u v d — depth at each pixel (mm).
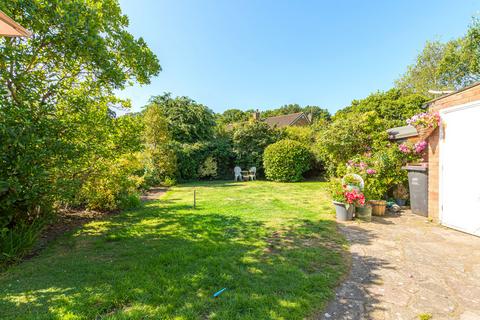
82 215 5559
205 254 3307
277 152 13625
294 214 5820
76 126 4000
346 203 5199
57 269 2840
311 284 2545
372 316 2062
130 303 2174
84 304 2127
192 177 14852
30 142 3105
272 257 3254
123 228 4586
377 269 2977
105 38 4281
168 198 8172
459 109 4562
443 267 3043
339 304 2236
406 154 6691
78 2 3506
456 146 4652
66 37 3559
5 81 3463
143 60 4867
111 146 5023
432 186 5250
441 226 4902
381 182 6770
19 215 3746
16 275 2689
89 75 4605
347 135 9430
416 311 2143
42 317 1950
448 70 15617
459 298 2357
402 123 12055
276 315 2020
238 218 5387
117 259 3145
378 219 5457
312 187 11242
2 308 2068
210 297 2270
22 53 3609
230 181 14531
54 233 4305
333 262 3152
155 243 3766
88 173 5012
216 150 15680
